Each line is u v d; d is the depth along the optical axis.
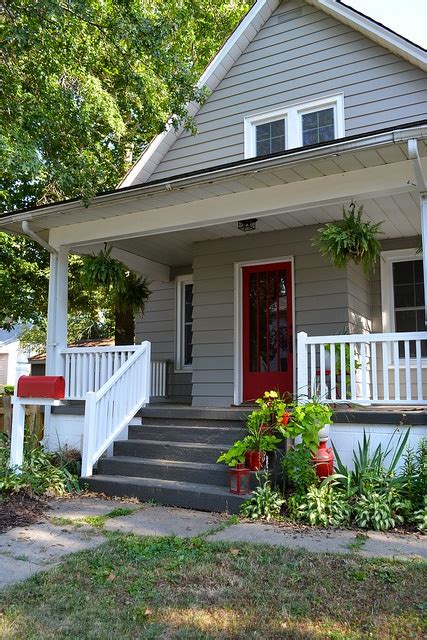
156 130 8.60
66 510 5.04
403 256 7.80
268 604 2.97
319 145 5.08
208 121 8.57
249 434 5.71
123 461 5.97
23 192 11.81
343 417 5.37
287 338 7.88
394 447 5.17
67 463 6.29
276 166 5.38
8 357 24.06
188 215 6.59
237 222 7.52
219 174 5.68
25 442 6.61
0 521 4.59
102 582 3.29
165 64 7.71
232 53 8.38
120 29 7.24
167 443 6.13
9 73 8.00
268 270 8.16
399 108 7.09
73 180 7.57
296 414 4.89
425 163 5.23
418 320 7.71
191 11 12.46
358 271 7.73
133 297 8.65
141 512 4.97
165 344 10.08
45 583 3.27
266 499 4.77
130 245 8.70
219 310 8.34
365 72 7.38
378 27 7.13
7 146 6.05
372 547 3.87
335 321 7.32
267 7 8.14
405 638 2.59
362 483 4.69
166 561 3.61
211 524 4.55
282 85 8.02
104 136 11.04
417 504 4.55
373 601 2.98
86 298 12.63
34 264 11.89
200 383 8.34
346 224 5.83
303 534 4.21
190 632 2.67
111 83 10.95
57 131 8.16
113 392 6.39
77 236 7.54
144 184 6.16
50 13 6.86
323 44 7.75
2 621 2.80
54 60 8.23
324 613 2.86
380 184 5.45
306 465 4.81
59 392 5.87
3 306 12.27
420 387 5.20
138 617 2.84
